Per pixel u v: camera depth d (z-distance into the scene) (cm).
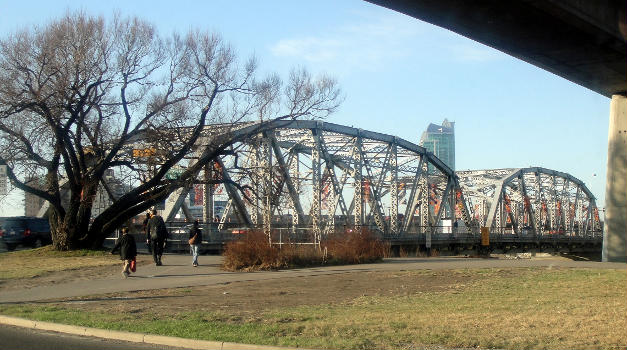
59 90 2828
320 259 2705
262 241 2591
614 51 2650
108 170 3559
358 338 1120
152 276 2253
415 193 6544
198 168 3259
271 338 1134
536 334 1127
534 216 8575
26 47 2797
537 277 2236
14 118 2920
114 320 1352
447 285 2003
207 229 4072
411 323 1259
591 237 8906
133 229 3781
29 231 3969
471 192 8138
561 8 2130
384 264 2809
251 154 3809
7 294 1809
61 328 1307
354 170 5656
